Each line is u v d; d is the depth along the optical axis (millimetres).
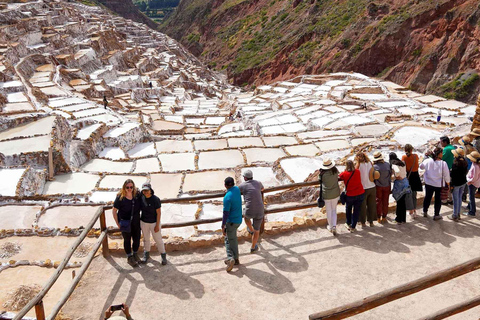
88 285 7332
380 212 9133
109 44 62281
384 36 62906
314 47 74750
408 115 24547
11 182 14234
